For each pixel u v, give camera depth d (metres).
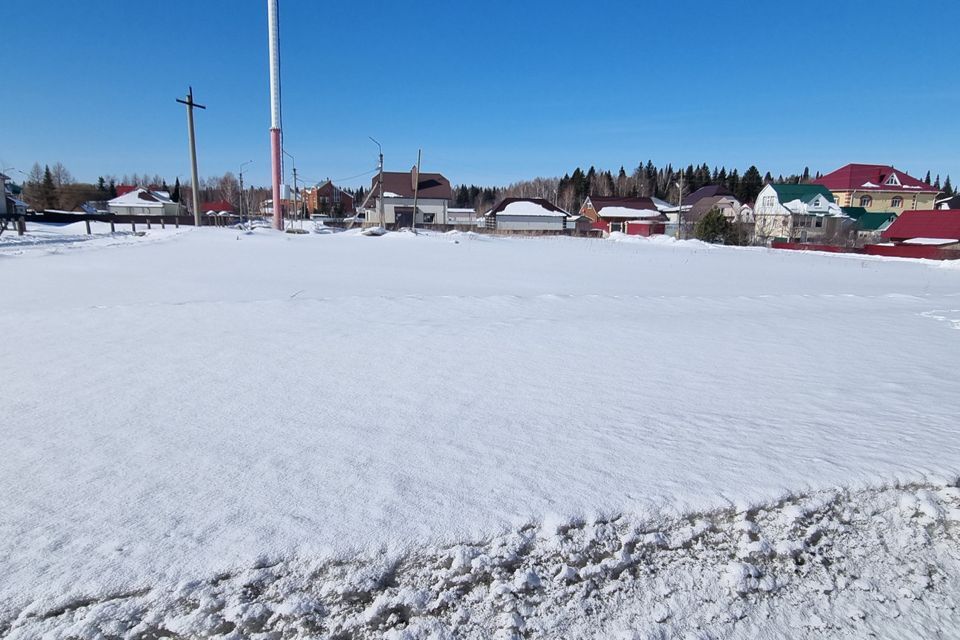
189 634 1.68
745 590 1.97
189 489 2.33
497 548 1.99
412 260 18.94
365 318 6.75
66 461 2.59
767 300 9.40
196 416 3.21
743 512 2.23
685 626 1.85
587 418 3.24
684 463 2.61
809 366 4.57
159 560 1.87
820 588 2.01
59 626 1.65
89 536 2.00
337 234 37.31
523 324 6.33
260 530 2.04
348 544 1.96
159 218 48.06
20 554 1.89
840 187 58.25
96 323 6.09
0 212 26.33
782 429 3.07
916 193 57.81
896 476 2.47
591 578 1.95
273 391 3.71
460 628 1.77
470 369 4.35
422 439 2.89
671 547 2.08
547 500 2.26
